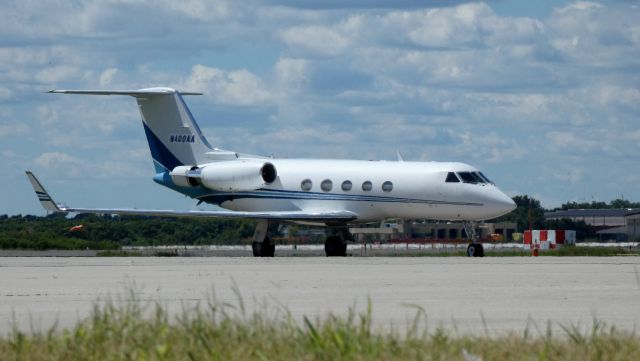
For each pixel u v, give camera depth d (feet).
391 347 123.13
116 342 128.16
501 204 417.90
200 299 195.52
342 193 439.22
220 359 117.50
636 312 174.60
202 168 459.73
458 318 165.48
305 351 120.67
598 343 125.59
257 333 129.90
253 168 452.35
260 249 449.48
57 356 120.88
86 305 185.98
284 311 172.45
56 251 549.13
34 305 186.29
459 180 421.18
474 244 431.02
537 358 118.83
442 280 247.91
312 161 454.81
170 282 241.35
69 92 442.91
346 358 117.50
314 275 266.77
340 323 131.64
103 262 357.00
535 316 168.14
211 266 318.45
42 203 420.77
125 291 214.48
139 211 428.97
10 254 506.07
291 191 449.89
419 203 425.69
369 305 132.16
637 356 119.44
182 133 472.85
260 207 458.09
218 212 428.97
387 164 439.63
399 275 267.39
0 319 164.25
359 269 297.53
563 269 298.76
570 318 165.68
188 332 131.13
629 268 304.09
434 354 119.44
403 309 178.19
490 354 120.57
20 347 124.36
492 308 180.34
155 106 476.13
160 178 475.31
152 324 137.49
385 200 431.02
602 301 193.26
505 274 272.51
